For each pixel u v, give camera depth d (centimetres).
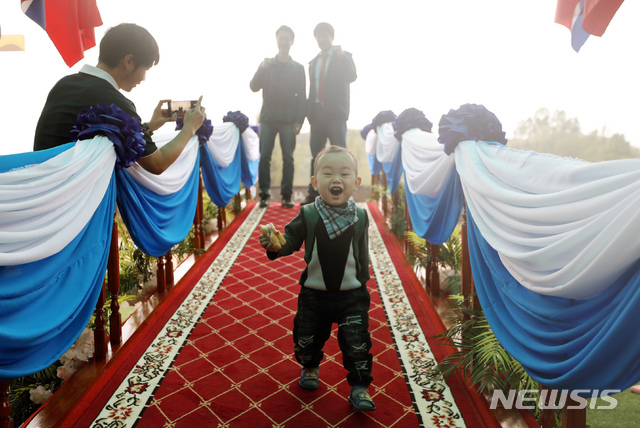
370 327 335
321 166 232
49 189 187
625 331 135
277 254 225
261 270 458
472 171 238
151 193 292
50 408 235
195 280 427
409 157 395
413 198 388
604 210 147
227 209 703
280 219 661
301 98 691
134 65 258
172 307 365
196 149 389
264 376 270
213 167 530
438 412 236
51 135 240
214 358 289
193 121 290
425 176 338
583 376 149
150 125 299
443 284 396
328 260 231
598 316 148
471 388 254
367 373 233
